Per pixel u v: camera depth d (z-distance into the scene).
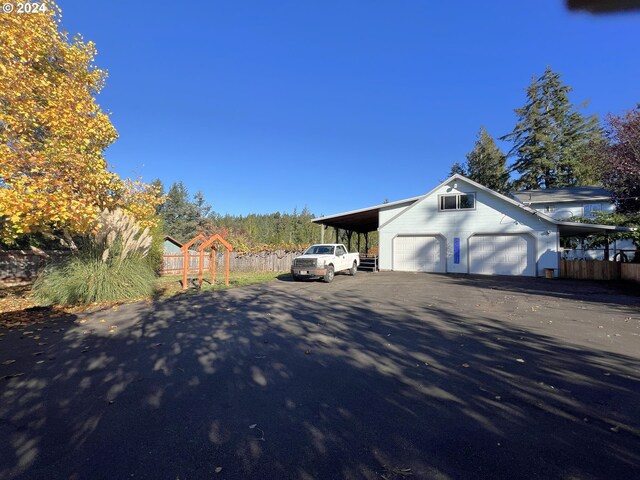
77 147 10.80
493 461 2.64
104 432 3.11
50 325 7.27
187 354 5.32
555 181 39.19
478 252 20.31
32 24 10.26
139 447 2.87
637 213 18.41
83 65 12.55
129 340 6.12
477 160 49.34
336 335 6.41
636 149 16.67
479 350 5.48
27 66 10.28
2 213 8.27
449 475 2.48
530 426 3.17
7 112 9.75
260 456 2.73
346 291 12.77
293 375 4.45
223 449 2.83
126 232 11.02
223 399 3.76
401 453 2.76
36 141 10.47
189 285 14.52
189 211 50.72
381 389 4.00
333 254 17.58
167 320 7.70
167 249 30.97
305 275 16.11
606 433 3.05
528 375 4.42
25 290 12.73
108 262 10.96
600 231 19.27
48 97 10.74
